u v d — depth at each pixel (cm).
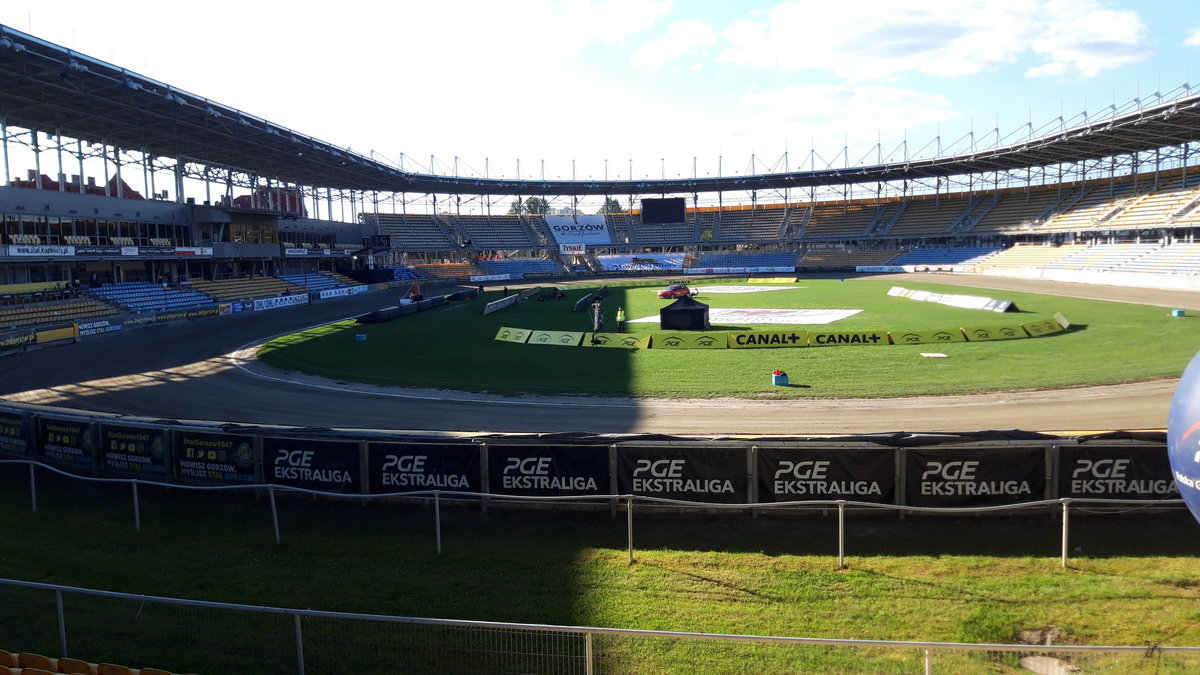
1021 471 1334
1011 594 1055
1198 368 886
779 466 1385
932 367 2916
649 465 1419
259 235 6925
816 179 10681
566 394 2595
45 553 1292
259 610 805
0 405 2030
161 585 1150
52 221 4747
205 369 3269
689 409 2325
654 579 1140
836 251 11412
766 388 2614
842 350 3431
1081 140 7206
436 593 1106
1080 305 5000
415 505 1506
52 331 4106
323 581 1158
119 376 3123
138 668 895
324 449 1528
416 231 11212
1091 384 2489
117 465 1697
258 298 6281
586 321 5038
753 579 1130
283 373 3142
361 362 3375
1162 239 7112
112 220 5253
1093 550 1199
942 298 5531
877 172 10106
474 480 1476
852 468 1366
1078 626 962
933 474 1348
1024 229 9062
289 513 1490
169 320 5125
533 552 1262
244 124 5194
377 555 1264
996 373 2736
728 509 1402
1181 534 1248
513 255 12350
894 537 1282
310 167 7456
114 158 5928
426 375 3016
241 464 1580
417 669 891
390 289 8775
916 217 11019
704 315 4300
